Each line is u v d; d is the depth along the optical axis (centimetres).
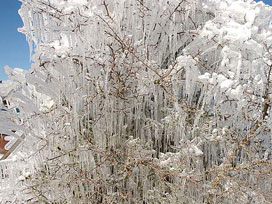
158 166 282
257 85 278
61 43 288
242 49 274
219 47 299
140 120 322
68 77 283
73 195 306
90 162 298
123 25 306
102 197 308
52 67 291
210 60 321
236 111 275
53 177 298
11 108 308
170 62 332
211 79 259
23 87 309
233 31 270
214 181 260
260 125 270
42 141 312
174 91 285
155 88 299
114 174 297
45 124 303
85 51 278
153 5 301
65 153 288
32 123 309
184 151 275
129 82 299
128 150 293
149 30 304
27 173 318
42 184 302
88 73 289
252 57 285
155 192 289
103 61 283
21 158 327
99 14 276
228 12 306
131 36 291
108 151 293
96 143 296
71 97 289
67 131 302
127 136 323
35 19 290
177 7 293
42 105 313
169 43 324
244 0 343
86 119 312
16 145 426
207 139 275
